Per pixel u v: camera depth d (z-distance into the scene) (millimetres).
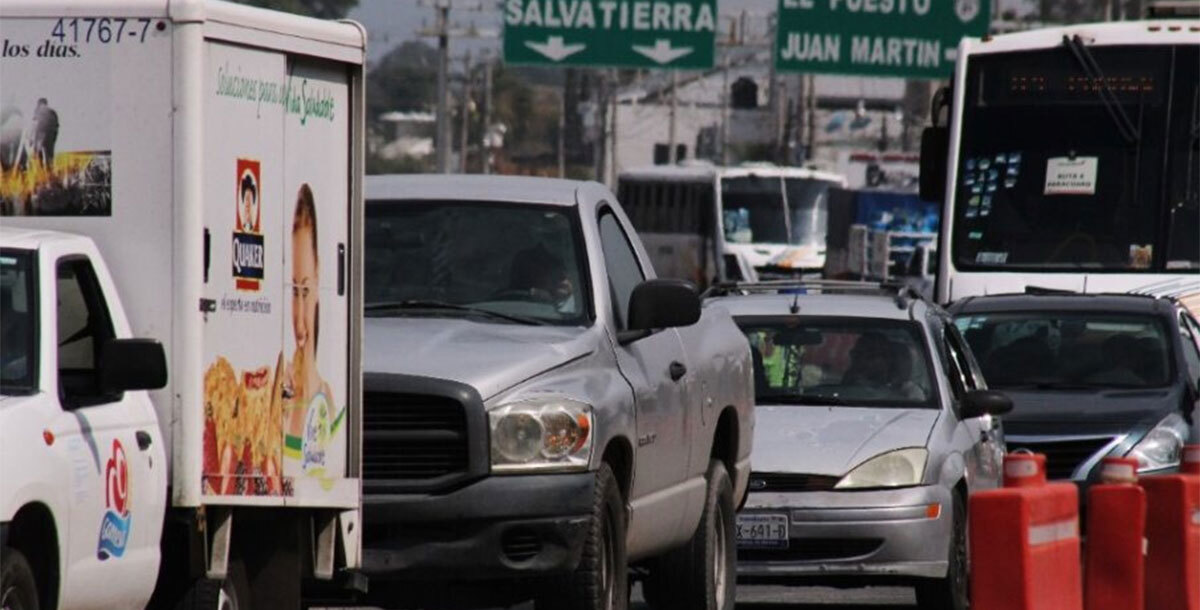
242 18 25219
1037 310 48938
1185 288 60406
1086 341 48031
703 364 34062
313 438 26797
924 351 40906
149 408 24078
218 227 24781
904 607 40281
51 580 22125
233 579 26578
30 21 24547
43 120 24500
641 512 30797
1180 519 30281
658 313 30812
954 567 37906
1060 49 61656
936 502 37375
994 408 40281
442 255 31516
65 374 23531
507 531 28078
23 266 23125
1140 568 28125
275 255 26000
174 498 24234
